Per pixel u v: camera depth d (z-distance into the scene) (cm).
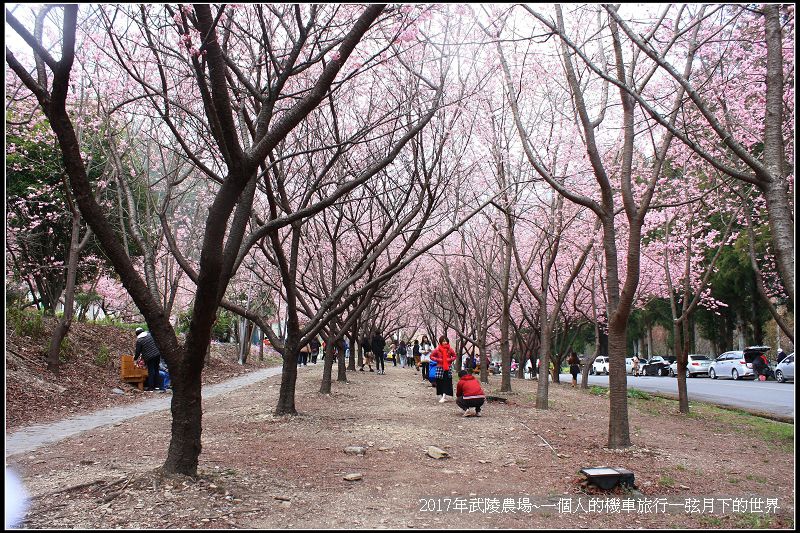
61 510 489
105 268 2027
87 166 1299
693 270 2000
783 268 515
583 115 849
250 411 1130
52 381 1306
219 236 553
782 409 1592
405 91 1007
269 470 650
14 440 850
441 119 1123
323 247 1789
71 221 1725
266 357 4000
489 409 1261
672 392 2208
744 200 1000
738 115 1121
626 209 826
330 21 714
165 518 470
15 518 468
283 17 867
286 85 1030
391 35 836
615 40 837
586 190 1374
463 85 1041
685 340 1384
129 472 617
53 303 1908
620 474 603
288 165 1214
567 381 3122
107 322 2308
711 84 984
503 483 630
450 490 597
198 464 652
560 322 2753
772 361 3275
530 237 2177
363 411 1180
